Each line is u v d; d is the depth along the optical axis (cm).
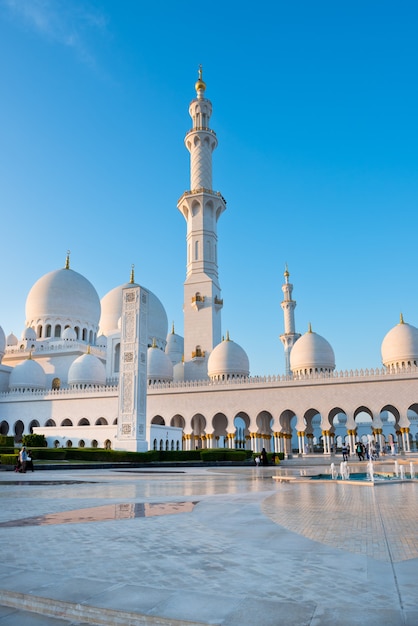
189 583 679
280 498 1712
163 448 6103
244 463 4625
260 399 6625
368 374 6109
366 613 553
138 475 3170
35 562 809
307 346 7044
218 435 7881
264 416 7388
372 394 6072
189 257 7888
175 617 555
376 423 5972
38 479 2802
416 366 6209
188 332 7606
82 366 7875
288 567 754
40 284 9100
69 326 8875
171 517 1295
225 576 710
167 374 7750
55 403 7738
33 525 1187
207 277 7594
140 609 583
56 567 776
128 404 4881
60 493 1983
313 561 789
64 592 650
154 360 7688
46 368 8575
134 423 4809
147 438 5734
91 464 3994
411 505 1491
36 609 628
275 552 859
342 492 1925
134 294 5103
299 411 6381
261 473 3375
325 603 588
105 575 726
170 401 7131
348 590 636
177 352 9850
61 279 9069
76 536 1037
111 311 9606
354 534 1016
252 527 1120
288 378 6556
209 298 7556
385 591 630
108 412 7306
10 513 1409
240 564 778
